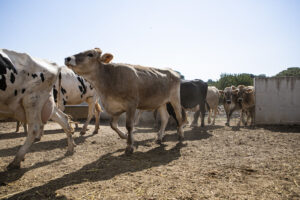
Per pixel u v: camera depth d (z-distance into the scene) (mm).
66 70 7594
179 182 3506
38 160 4773
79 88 7691
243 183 3455
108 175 3877
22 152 4184
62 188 3328
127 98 5242
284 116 11242
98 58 5141
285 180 3572
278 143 6504
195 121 11445
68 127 5324
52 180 3652
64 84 7293
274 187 3299
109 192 3168
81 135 7812
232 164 4418
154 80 5887
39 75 4273
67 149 5703
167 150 5742
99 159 4883
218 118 17141
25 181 3609
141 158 4973
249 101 12047
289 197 2980
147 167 4316
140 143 6680
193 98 9664
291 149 5703
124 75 5219
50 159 4867
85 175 3887
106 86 5176
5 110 4074
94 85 5277
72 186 3396
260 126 11000
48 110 4578
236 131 9148
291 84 11109
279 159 4738
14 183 3527
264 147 5973
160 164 4512
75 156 5117
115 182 3533
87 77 5180
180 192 3137
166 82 6336
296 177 3680
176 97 6859
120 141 6781
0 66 3756
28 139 4250
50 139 6973
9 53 4020
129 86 5215
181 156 5129
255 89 11547
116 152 5508
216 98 13102
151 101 5934
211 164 4457
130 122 5266
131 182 3527
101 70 5180
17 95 4051
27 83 4137
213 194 3068
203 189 3230
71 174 3939
